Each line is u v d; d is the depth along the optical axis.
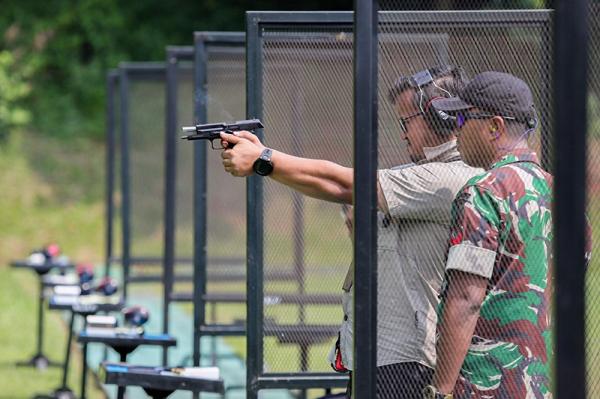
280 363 18.02
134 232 41.06
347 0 70.62
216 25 77.62
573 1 9.23
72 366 31.86
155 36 76.81
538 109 12.50
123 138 36.06
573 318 9.25
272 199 19.67
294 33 17.28
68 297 25.30
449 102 11.86
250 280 17.53
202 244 22.53
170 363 31.08
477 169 11.95
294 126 17.44
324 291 21.48
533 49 12.57
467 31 12.51
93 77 74.00
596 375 11.52
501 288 11.41
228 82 23.36
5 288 46.31
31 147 67.50
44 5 75.56
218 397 26.80
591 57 11.10
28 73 72.56
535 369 11.47
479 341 11.50
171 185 28.84
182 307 42.22
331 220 20.69
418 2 12.34
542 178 11.59
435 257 12.23
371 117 11.45
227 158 12.95
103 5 75.94
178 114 33.94
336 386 17.48
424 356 12.25
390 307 12.30
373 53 11.46
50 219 61.28
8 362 32.12
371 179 11.46
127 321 19.59
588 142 10.05
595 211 11.02
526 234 11.38
